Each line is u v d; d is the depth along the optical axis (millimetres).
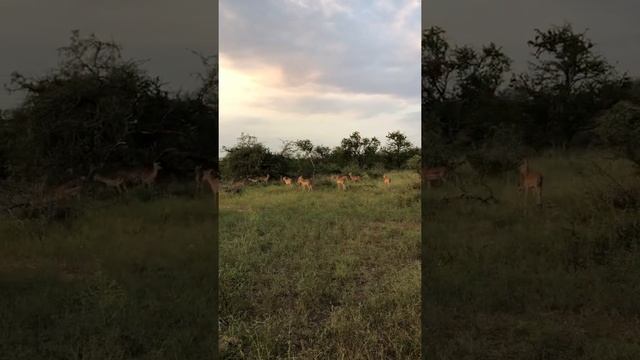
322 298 5355
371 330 4484
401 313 4684
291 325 4648
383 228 9125
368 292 5484
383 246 7566
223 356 4004
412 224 9484
